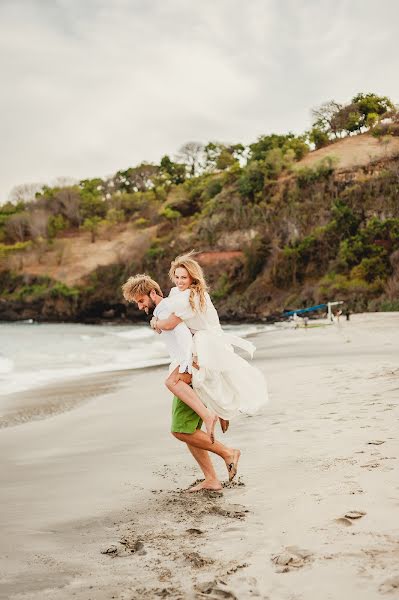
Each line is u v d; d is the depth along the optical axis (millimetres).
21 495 4086
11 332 55969
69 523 3391
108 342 33656
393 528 2809
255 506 3395
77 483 4332
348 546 2652
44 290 94688
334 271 62531
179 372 3896
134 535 3109
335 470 3910
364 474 3729
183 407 3912
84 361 19766
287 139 104312
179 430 3873
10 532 3262
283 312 63062
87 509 3652
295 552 2654
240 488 3797
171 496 3805
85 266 101562
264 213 77750
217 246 80312
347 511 3096
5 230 128750
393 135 89438
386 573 2352
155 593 2377
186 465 4664
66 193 132750
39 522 3434
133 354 22547
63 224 128250
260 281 68875
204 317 3963
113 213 123312
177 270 3955
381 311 54250
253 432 5547
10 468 5078
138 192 137250
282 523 3051
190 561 2682
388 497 3246
